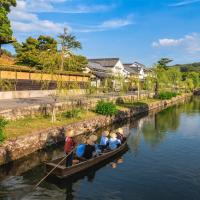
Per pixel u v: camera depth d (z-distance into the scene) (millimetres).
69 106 27438
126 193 12617
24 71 30250
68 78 37469
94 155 15711
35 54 37938
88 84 40531
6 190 12203
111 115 30203
